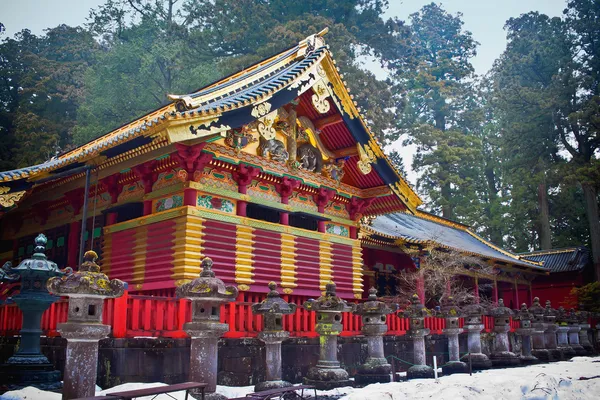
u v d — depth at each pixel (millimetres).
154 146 15977
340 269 21719
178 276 15688
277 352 12742
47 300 11977
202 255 16125
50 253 23203
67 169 18781
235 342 14125
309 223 21688
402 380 15492
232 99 16000
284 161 19047
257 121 18234
